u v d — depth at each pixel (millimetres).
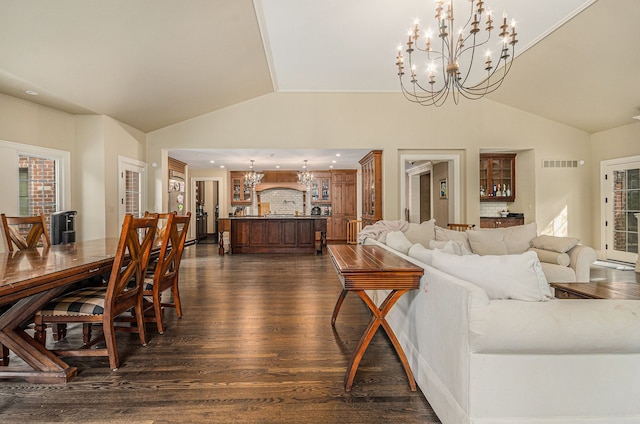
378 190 6555
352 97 6387
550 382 1425
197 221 10273
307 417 1694
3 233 2799
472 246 4031
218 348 2520
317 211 10570
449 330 1589
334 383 2025
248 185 9828
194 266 6086
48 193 4750
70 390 1932
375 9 3605
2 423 1630
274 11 3637
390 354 2420
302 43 4371
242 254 7711
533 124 6453
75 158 5078
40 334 2176
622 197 6039
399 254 2648
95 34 3338
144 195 6277
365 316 3262
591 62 4453
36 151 4492
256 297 3951
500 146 6441
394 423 1654
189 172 10172
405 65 5141
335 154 7320
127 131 5754
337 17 3758
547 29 4055
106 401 1822
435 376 1747
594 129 6340
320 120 6367
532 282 1521
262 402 1820
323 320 3146
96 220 5113
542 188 6492
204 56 4297
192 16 3445
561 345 1389
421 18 3783
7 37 3027
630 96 4945
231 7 3443
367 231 4086
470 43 4410
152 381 2035
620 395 1442
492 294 1582
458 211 6469
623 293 2229
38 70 3607
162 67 4297
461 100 6430
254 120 6344
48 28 3078
